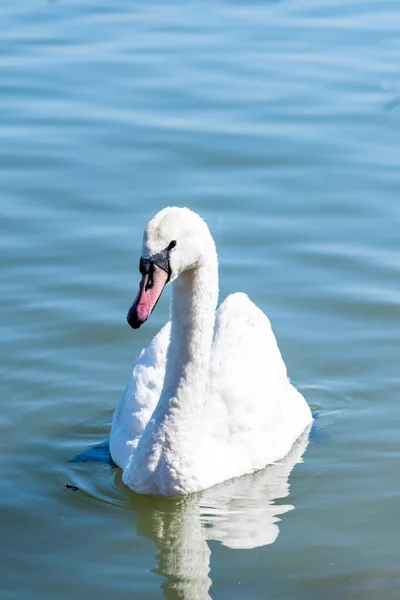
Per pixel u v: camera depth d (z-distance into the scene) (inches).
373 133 880.9
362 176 816.9
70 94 952.3
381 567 452.1
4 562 459.5
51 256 719.7
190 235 473.4
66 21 1120.8
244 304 586.2
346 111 916.6
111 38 1071.6
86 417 586.6
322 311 675.4
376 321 665.6
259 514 497.7
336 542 471.8
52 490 518.6
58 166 831.1
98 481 527.8
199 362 506.6
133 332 654.5
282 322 666.8
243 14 1146.0
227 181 812.6
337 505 504.4
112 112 919.7
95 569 455.5
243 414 538.3
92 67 1002.1
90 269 706.8
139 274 703.1
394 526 483.8
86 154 850.1
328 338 653.9
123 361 631.8
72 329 652.1
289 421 564.4
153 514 499.2
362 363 633.0
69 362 627.8
